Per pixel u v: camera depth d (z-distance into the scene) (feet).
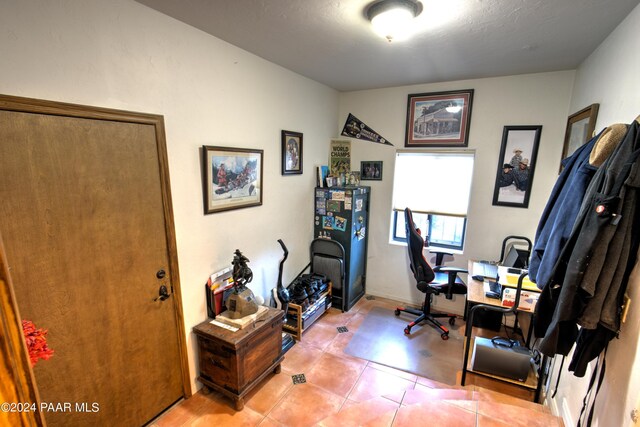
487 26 6.07
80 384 5.14
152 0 5.27
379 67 9.01
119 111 5.24
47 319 4.65
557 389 6.44
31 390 1.94
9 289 1.78
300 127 10.32
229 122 7.55
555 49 7.23
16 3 3.98
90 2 4.73
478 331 10.23
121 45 5.20
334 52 7.79
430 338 9.75
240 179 8.00
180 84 6.27
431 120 10.93
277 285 9.53
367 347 9.21
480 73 9.44
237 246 8.21
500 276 7.54
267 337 7.34
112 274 5.43
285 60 8.52
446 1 5.12
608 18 5.53
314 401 7.01
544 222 5.39
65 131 4.61
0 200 4.06
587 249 3.88
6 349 1.79
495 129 10.04
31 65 4.18
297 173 10.45
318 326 10.38
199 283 7.14
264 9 5.56
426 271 9.67
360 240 12.03
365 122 12.12
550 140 9.39
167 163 6.15
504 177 10.11
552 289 4.64
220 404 6.88
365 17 5.82
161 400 6.54
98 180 5.08
